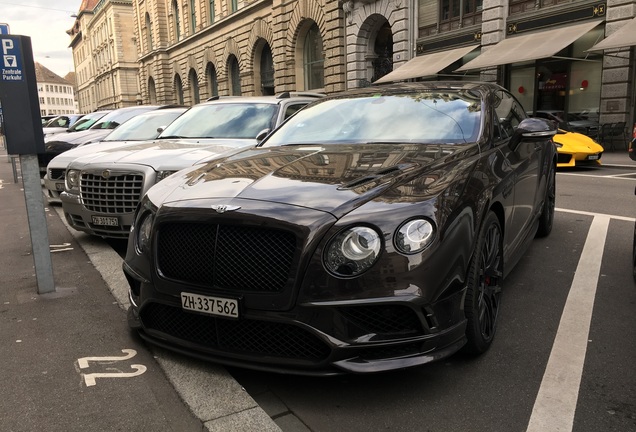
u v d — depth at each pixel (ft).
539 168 15.76
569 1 54.03
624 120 50.83
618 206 24.91
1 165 64.18
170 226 9.44
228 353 8.82
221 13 116.06
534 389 8.85
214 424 8.00
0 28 19.56
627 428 7.71
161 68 156.25
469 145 11.27
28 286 14.75
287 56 93.35
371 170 9.75
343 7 78.84
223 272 8.68
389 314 8.09
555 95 57.98
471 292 9.14
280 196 8.85
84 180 17.97
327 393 8.90
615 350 10.19
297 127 14.32
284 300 8.17
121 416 8.32
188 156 17.74
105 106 246.06
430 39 70.38
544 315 11.96
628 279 14.25
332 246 8.06
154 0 154.40
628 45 44.24
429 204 8.43
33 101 13.15
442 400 8.57
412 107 13.30
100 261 16.90
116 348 10.68
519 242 13.39
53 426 8.07
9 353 10.52
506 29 60.75
